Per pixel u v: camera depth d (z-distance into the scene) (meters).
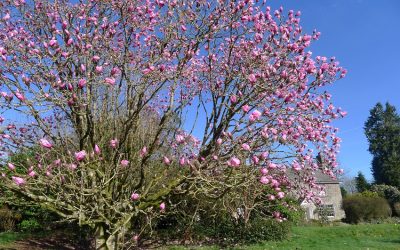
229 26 8.06
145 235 14.23
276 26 7.54
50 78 6.89
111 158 7.69
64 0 8.70
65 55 6.86
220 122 6.96
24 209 15.02
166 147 9.58
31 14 8.74
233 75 7.53
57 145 7.94
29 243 14.10
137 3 8.71
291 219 16.94
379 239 15.83
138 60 8.70
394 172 54.09
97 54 8.30
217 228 15.23
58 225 16.39
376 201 29.75
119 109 9.20
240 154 6.22
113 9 8.57
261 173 5.29
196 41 8.05
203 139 7.45
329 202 37.16
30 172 6.25
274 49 7.77
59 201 6.75
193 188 6.79
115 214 7.23
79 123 8.09
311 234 16.91
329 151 9.96
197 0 7.94
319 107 7.99
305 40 7.20
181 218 14.90
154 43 8.84
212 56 8.29
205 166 6.56
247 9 7.88
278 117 6.88
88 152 7.84
